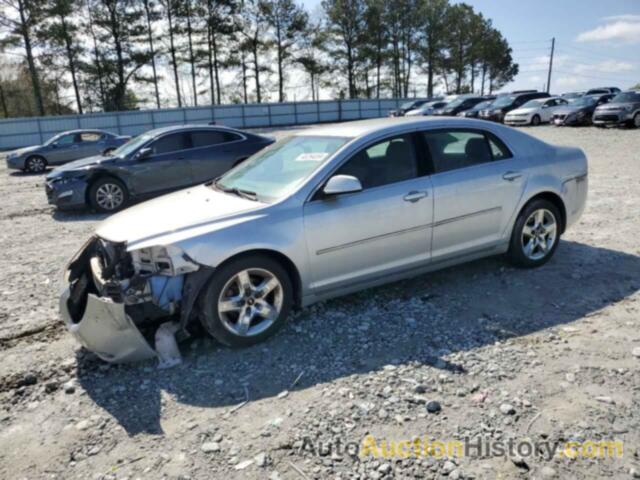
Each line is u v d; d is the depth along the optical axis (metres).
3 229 8.26
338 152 4.00
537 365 3.27
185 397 3.11
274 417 2.86
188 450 2.62
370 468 2.41
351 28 52.81
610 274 4.82
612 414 2.73
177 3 43.69
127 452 2.63
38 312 4.60
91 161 9.56
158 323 3.76
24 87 45.41
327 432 2.70
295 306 4.21
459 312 4.13
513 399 2.90
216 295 3.51
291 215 3.73
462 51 65.19
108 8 40.97
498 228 4.66
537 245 4.97
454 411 2.83
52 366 3.58
